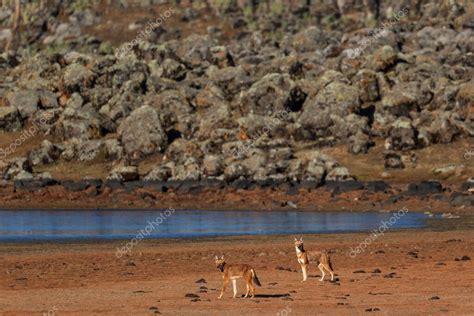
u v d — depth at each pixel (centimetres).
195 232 10544
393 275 6028
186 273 6462
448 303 4719
